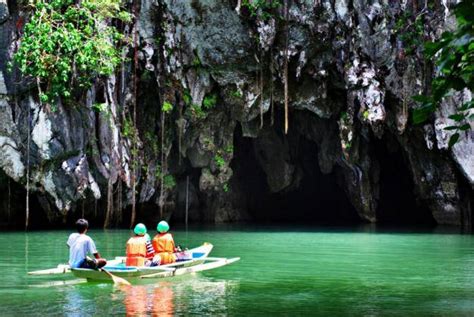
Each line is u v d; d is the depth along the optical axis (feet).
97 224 82.43
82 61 65.72
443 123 76.59
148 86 78.95
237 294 29.53
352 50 75.25
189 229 78.48
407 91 75.92
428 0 72.33
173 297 28.48
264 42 74.74
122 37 70.23
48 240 58.85
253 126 86.94
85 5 66.54
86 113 71.20
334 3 73.56
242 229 78.79
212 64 77.87
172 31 75.36
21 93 70.08
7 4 69.46
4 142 70.28
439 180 82.79
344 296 29.25
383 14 73.97
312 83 80.18
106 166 72.74
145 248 34.68
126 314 24.44
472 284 33.30
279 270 38.52
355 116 82.43
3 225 81.10
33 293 29.19
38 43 64.54
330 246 55.01
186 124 81.20
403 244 57.31
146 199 81.51
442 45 9.98
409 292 30.53
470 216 83.20
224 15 74.95
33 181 71.51
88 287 31.04
